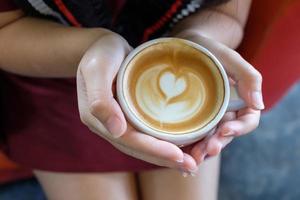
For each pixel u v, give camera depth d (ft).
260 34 2.11
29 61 1.95
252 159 2.97
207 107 1.55
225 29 1.99
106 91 1.49
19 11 1.97
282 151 3.00
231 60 1.63
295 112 3.16
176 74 1.57
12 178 2.80
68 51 1.84
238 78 1.62
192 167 1.56
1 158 2.58
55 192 2.35
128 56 1.56
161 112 1.54
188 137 1.51
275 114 3.15
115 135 1.49
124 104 1.51
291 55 2.27
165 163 1.63
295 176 2.91
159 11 1.98
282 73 2.41
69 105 2.19
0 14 1.95
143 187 2.39
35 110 2.23
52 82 2.17
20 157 2.34
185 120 1.54
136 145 1.51
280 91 2.60
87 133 2.21
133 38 2.09
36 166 2.31
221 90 1.56
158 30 2.05
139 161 2.24
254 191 2.87
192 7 1.94
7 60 2.00
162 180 2.31
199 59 1.58
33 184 2.87
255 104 1.59
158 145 1.51
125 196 2.35
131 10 2.02
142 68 1.57
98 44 1.62
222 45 1.69
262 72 2.31
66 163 2.27
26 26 1.96
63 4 1.89
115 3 2.02
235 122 1.61
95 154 2.24
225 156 2.98
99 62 1.53
